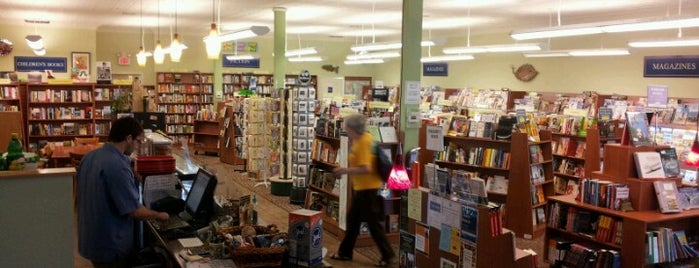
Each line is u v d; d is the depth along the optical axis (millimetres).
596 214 5883
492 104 15242
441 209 4852
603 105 12195
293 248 3303
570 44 14680
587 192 5910
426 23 14789
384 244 6168
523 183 7703
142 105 12648
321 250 3416
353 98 13586
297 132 9523
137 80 12758
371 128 6859
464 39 18125
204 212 4082
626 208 5586
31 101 12875
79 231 3844
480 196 4449
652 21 7426
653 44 9977
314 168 8273
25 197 3096
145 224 4285
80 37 15734
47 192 3145
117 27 16469
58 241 3193
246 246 3156
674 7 10820
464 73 18516
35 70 15102
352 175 6234
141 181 4523
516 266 4375
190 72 18703
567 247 6004
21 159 3195
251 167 11680
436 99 17047
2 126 10242
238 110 13672
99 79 13508
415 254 5270
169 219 4133
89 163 3734
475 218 4422
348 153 6844
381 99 11445
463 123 8508
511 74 16609
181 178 5125
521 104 14195
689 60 11633
